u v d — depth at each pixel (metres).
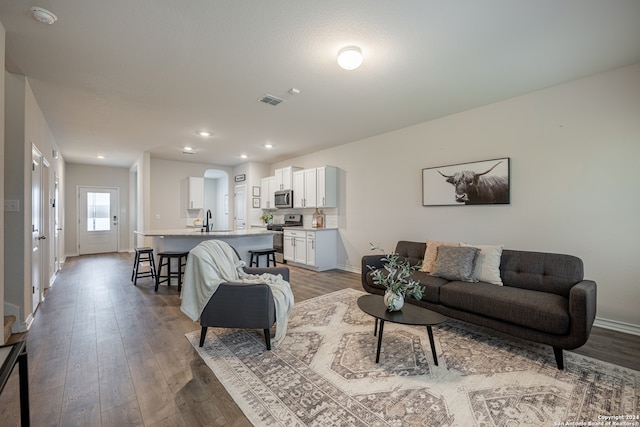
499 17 1.98
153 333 2.69
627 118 2.66
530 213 3.23
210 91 3.11
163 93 3.15
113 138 4.96
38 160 3.49
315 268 5.45
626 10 1.91
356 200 5.28
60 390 1.82
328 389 1.84
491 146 3.51
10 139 2.71
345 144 5.46
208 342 2.51
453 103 3.49
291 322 2.96
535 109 3.18
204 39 2.21
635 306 2.65
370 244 4.71
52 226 4.69
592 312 2.14
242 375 2.00
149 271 4.96
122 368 2.08
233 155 6.54
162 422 1.56
